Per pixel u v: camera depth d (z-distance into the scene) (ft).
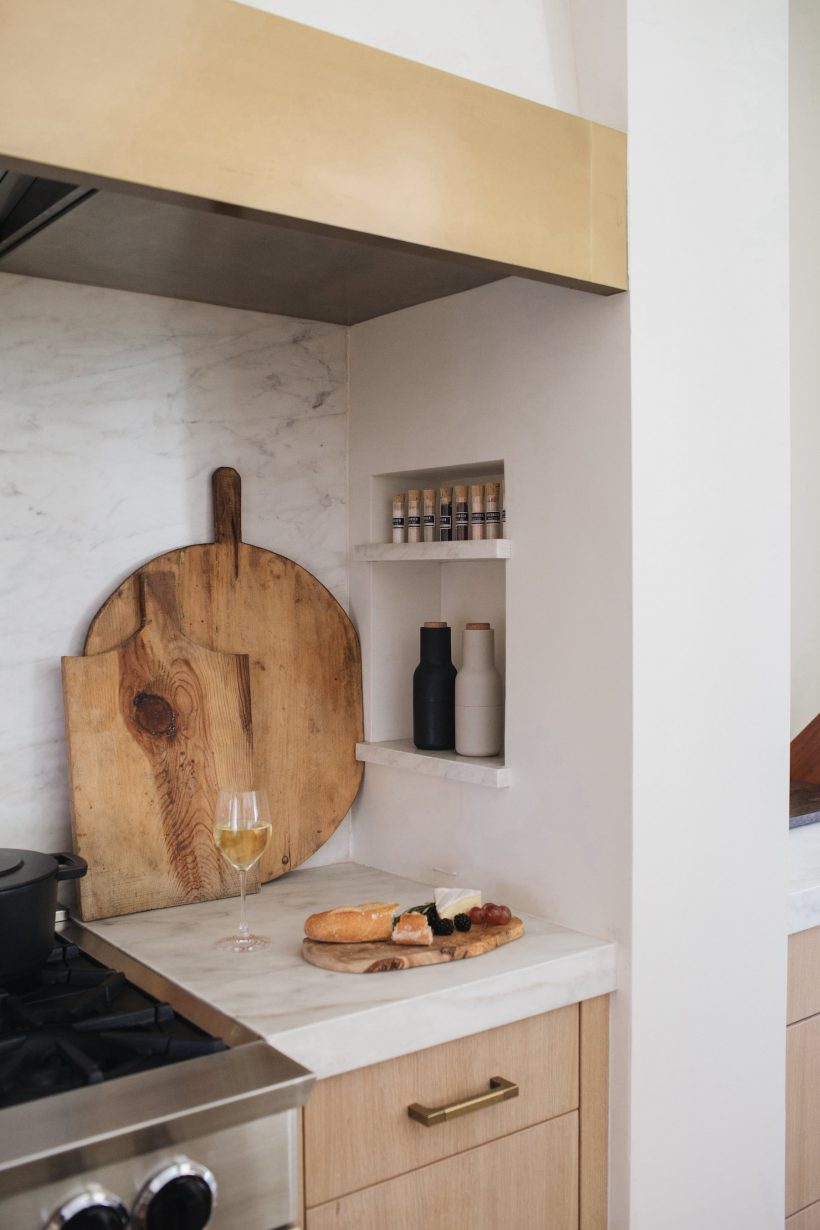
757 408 5.52
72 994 4.42
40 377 5.47
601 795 5.07
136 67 3.47
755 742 5.54
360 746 6.42
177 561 5.82
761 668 5.56
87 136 3.38
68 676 5.35
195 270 5.36
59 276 5.44
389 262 5.23
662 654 5.05
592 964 4.92
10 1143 3.22
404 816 6.24
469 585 6.52
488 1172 4.67
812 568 9.18
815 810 7.54
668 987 5.12
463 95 4.26
